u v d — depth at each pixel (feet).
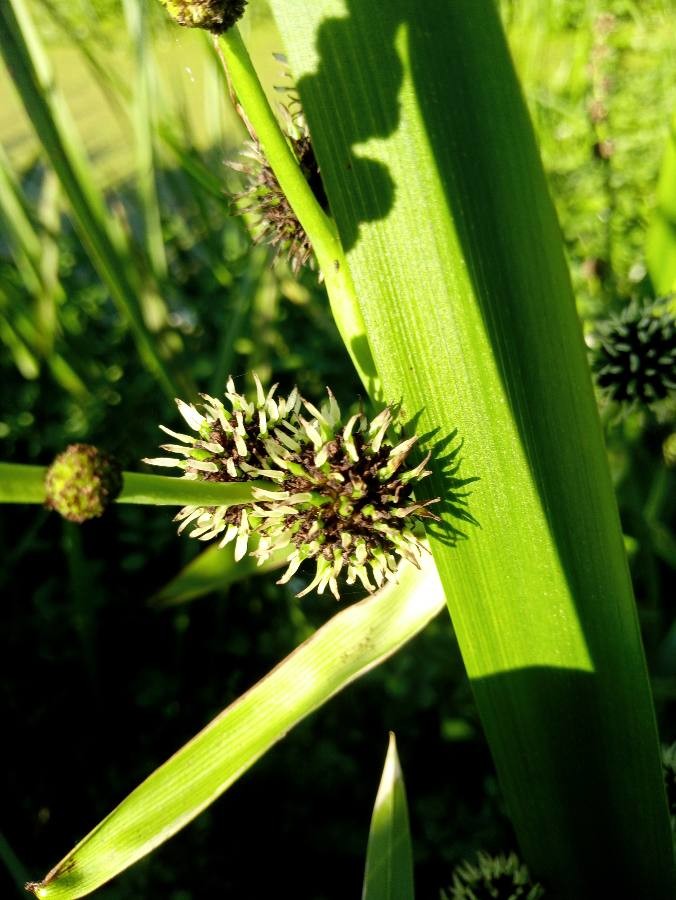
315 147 0.27
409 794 0.67
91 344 1.01
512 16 1.36
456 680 0.70
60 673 0.77
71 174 0.58
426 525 0.31
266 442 0.28
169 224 1.18
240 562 0.55
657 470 0.75
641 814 0.37
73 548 0.69
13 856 0.55
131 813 0.34
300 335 0.97
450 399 0.30
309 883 0.64
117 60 1.36
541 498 0.31
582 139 1.15
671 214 0.45
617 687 0.34
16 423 0.93
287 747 0.70
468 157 0.27
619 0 1.36
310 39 0.26
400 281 0.28
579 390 0.29
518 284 0.28
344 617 0.35
